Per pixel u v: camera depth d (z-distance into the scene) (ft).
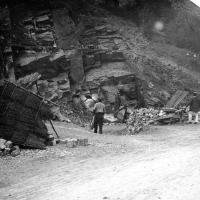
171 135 49.80
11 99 34.12
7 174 26.32
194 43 104.73
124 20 97.91
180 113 70.90
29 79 62.39
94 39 81.82
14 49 67.26
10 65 62.49
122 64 78.69
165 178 22.68
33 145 34.78
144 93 78.07
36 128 36.06
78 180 24.03
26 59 66.95
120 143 40.78
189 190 19.75
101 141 41.75
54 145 37.11
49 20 76.48
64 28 78.23
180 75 89.10
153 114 68.69
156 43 97.40
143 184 21.68
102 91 72.23
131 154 33.17
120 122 69.31
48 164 29.35
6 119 33.63
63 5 82.28
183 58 97.40
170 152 32.86
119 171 25.85
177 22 106.11
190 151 32.63
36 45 71.10
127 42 88.07
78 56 74.13
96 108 53.26
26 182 24.34
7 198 21.04
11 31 68.80
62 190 21.83
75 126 58.13
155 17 103.30
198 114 69.67
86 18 85.40
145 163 28.07
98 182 23.04
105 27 85.25
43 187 22.88
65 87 68.13
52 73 68.69
